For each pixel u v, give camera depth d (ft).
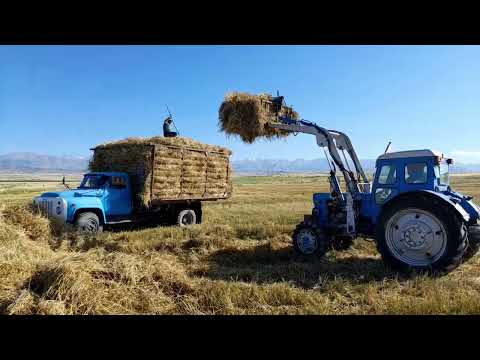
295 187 171.32
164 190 38.78
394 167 24.98
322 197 28.07
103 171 41.39
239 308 16.06
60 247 28.04
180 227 36.40
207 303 16.56
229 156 46.62
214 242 29.86
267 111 31.09
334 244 28.89
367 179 29.09
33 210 32.37
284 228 35.68
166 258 25.62
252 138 31.71
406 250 22.66
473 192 92.02
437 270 21.52
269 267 23.79
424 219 22.24
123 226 40.57
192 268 22.88
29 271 17.98
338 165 27.04
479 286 19.07
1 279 16.88
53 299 15.46
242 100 30.71
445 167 25.82
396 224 23.08
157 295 16.93
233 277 21.18
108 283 17.10
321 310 15.46
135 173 38.22
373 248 28.94
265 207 64.03
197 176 42.27
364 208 26.23
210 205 69.41
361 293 18.02
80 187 38.29
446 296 16.52
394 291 18.56
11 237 24.58
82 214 34.37
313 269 22.89
